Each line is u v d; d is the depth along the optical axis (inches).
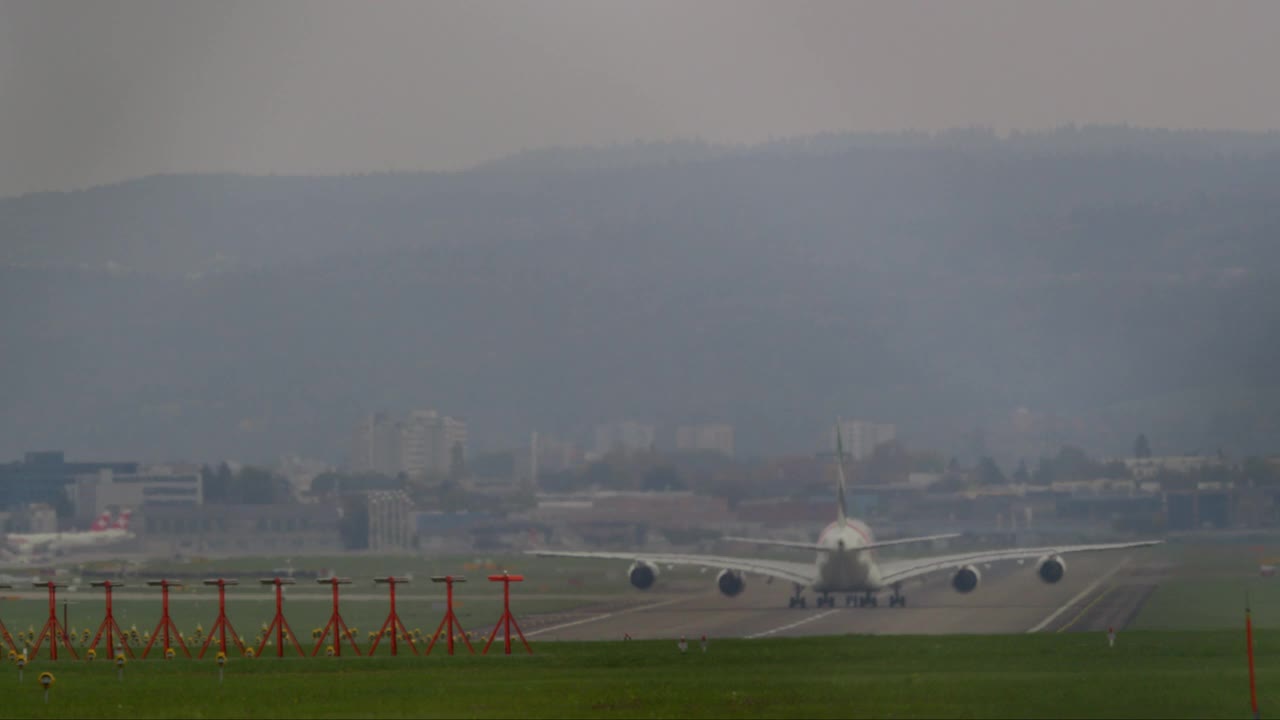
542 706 7066.9
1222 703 7121.1
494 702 7249.0
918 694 7490.2
